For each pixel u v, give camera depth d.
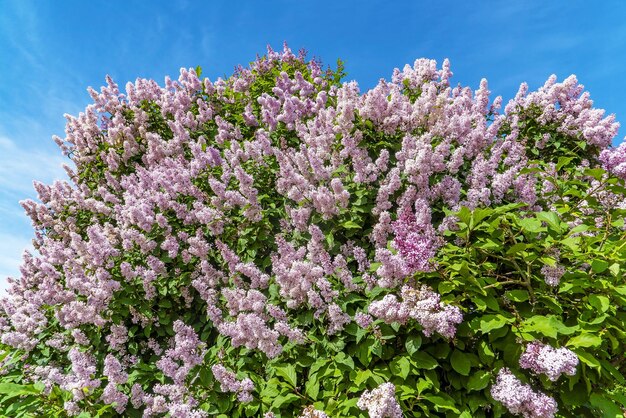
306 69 9.91
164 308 5.59
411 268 3.54
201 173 6.54
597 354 3.46
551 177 4.60
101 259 5.37
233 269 5.10
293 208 5.48
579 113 6.96
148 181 6.80
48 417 4.23
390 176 4.97
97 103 9.02
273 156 6.35
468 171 5.48
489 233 3.99
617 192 4.12
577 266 3.88
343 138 5.18
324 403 3.66
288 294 4.15
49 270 6.01
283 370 3.85
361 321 3.64
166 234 5.85
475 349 3.64
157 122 8.66
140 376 4.86
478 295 3.58
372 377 3.52
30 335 5.91
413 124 5.66
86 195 7.94
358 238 5.01
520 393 3.03
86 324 5.61
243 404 3.91
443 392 3.50
